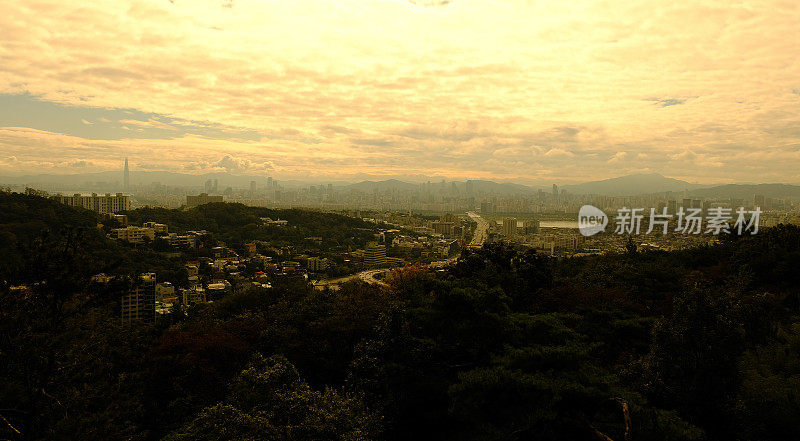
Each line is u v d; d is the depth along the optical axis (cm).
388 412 1112
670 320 1091
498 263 1869
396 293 2139
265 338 1633
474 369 1061
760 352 1230
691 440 848
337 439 889
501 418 962
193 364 1451
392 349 1217
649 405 1000
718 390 972
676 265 2827
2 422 996
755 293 1653
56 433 1016
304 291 2578
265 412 922
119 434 1119
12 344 998
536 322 1169
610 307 1625
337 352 1545
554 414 892
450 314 1233
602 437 866
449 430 1105
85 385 1101
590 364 1057
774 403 976
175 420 1387
